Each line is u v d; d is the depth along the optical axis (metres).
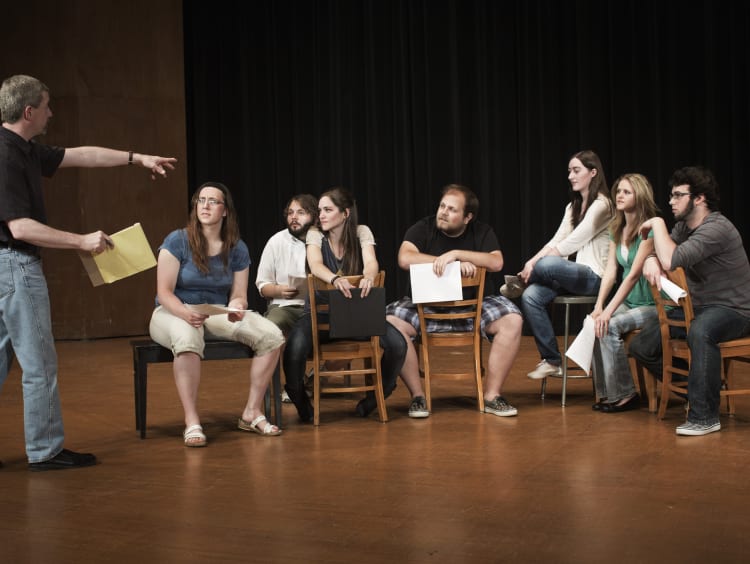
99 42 8.67
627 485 2.92
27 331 3.23
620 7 8.08
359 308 4.01
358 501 2.79
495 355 4.32
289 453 3.50
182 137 9.13
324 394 4.95
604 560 2.23
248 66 9.64
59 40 8.59
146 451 3.59
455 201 4.35
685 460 3.26
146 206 8.90
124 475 3.19
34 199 3.24
